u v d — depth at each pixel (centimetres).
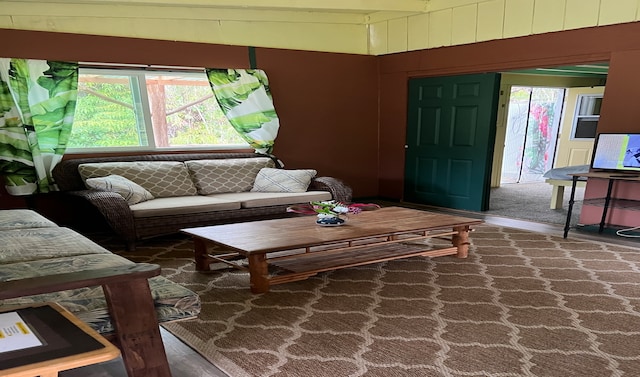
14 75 393
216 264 338
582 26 422
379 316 243
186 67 484
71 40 425
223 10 500
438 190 574
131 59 455
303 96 563
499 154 725
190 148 501
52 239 241
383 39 599
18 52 403
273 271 307
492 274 309
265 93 520
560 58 442
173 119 504
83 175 397
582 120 719
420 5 534
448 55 534
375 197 646
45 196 429
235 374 187
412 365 193
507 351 204
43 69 406
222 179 458
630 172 395
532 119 820
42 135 412
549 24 445
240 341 216
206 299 269
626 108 402
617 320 236
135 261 345
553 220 484
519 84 708
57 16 419
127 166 417
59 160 420
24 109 398
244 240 281
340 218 329
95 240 408
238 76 505
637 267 322
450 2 518
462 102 531
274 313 248
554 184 538
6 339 107
